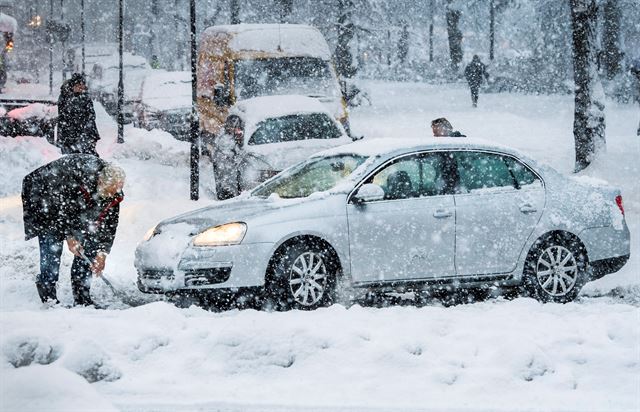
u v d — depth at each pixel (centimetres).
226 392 1127
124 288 2059
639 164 4225
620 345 1347
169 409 1062
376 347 1236
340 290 1814
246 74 4003
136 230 2688
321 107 3494
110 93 7531
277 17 10488
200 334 1299
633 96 8594
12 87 10712
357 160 1909
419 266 1844
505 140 5234
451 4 12694
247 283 1750
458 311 1577
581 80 4216
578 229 1947
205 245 1762
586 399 1118
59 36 9744
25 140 4488
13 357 1138
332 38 9275
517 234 1903
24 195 1853
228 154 3341
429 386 1152
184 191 3556
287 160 3180
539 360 1199
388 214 1827
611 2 9250
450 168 1898
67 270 2216
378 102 8962
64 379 975
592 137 4197
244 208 1831
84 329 1308
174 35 15038
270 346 1227
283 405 1078
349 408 1070
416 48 14125
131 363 1224
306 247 1781
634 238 2689
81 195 1855
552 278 1931
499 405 1091
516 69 10719
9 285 1977
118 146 4553
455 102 8838
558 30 10081
